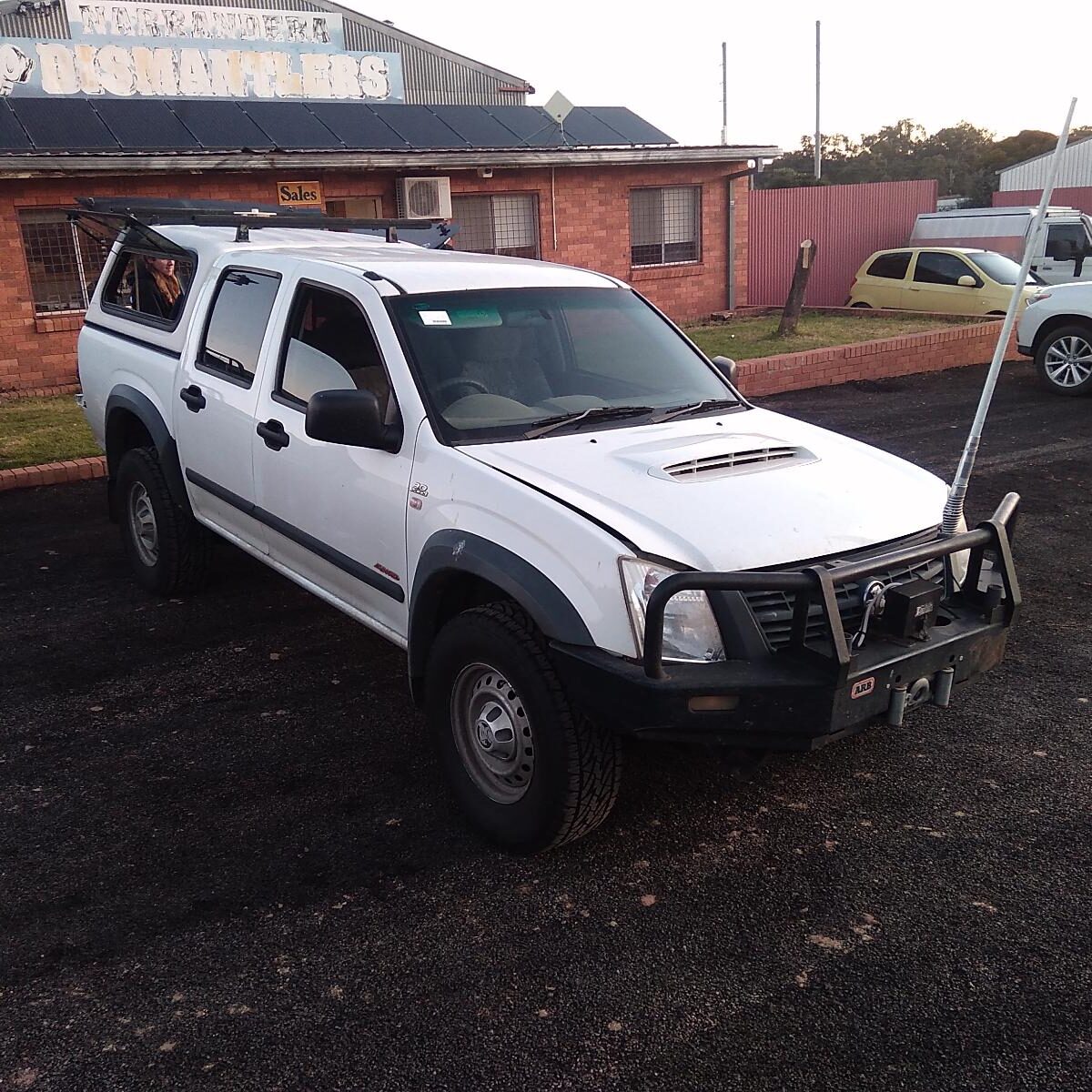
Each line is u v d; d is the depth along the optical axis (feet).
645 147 59.00
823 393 42.14
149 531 20.47
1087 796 13.43
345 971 10.30
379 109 57.26
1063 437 33.96
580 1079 8.97
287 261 16.43
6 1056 9.23
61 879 11.76
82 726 15.42
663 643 10.70
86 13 54.60
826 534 11.53
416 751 14.67
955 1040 9.39
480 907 11.28
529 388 14.30
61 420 37.45
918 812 13.14
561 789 11.33
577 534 11.05
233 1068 9.09
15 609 20.08
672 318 65.10
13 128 45.62
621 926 10.98
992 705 15.98
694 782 13.84
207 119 50.98
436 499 12.67
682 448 12.85
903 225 78.89
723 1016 9.70
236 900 11.40
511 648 11.46
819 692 10.57
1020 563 22.31
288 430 15.38
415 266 15.65
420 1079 8.98
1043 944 10.66
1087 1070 9.03
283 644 18.39
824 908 11.27
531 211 58.75
